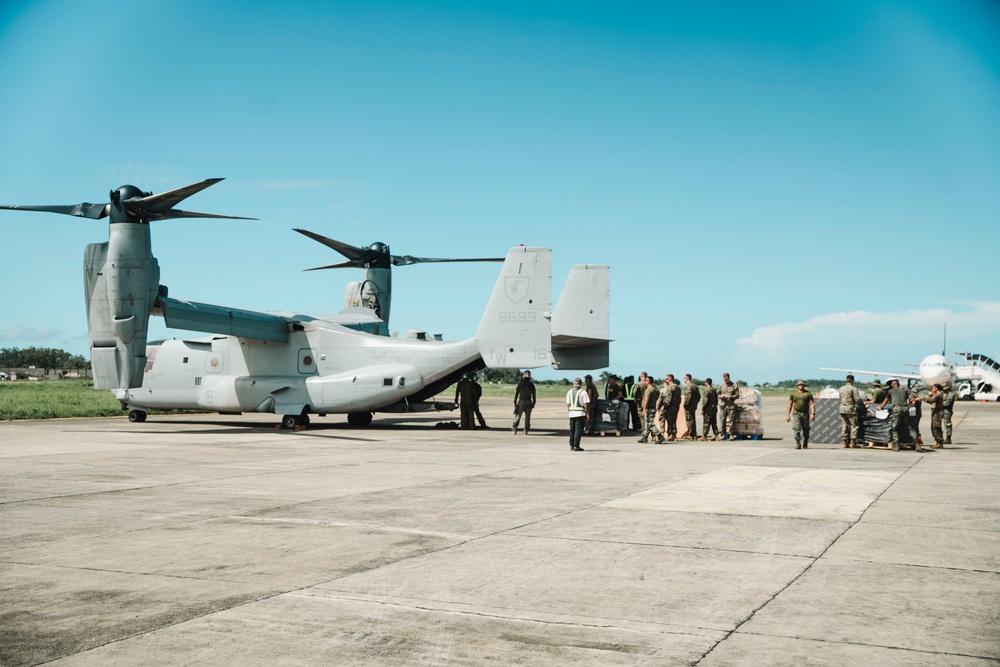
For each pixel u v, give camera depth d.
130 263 22.23
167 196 21.23
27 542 8.20
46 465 15.49
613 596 6.27
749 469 15.23
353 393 25.84
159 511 10.14
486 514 9.99
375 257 31.61
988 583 6.68
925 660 4.86
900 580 6.78
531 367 24.05
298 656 4.90
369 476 13.92
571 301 25.80
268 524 9.26
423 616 5.71
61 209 22.88
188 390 28.16
